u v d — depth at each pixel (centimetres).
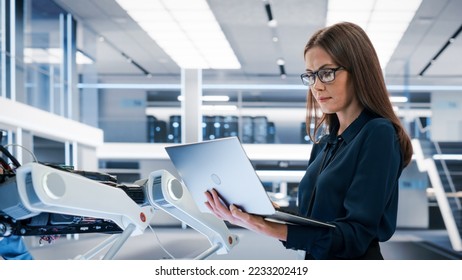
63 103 1195
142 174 1680
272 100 1728
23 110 873
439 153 1440
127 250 880
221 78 1714
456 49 1262
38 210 159
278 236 142
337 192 147
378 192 138
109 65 1565
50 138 1050
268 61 1467
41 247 946
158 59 1481
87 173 195
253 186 138
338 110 153
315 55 151
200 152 147
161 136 1780
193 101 1528
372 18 951
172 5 941
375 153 141
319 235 137
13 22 920
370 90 148
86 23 1129
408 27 1004
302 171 1580
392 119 149
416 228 1541
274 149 1585
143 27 1075
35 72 1107
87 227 198
